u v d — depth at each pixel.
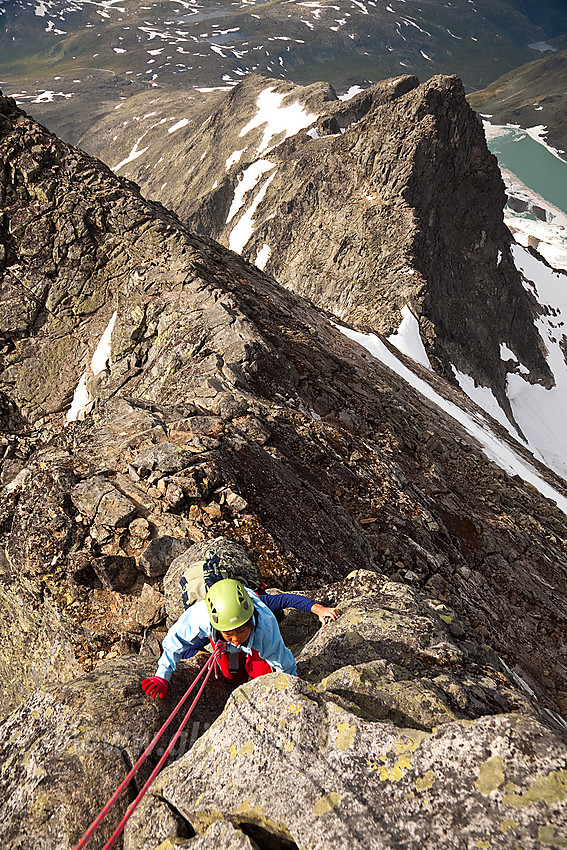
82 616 8.38
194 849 3.49
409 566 15.72
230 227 155.75
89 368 34.50
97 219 37.72
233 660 4.98
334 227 112.56
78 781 4.22
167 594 6.95
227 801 3.60
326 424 20.72
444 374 86.75
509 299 119.50
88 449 12.03
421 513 18.59
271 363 24.64
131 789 4.22
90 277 36.62
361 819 3.24
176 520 9.84
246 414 17.17
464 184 113.12
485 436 53.59
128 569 8.70
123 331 32.50
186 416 14.70
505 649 15.92
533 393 118.44
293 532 11.27
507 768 3.21
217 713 4.95
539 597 20.03
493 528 24.06
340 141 122.25
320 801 3.38
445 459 29.62
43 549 8.97
